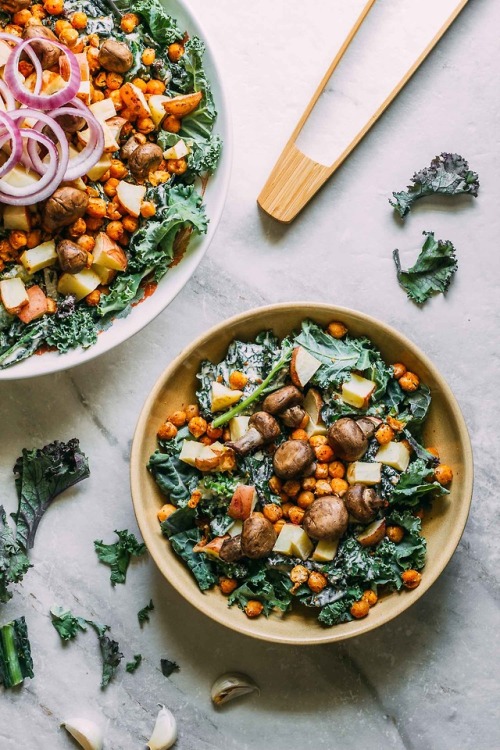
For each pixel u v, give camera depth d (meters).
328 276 0.83
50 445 0.81
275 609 0.78
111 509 0.83
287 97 0.83
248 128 0.83
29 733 0.82
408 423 0.79
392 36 0.83
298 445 0.76
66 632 0.82
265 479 0.78
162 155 0.77
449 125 0.83
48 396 0.83
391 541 0.78
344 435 0.76
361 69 0.83
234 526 0.78
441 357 0.83
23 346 0.77
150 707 0.83
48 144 0.73
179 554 0.78
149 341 0.83
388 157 0.83
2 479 0.83
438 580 0.83
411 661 0.83
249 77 0.83
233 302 0.83
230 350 0.79
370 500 0.76
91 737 0.81
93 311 0.78
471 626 0.82
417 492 0.77
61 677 0.83
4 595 0.81
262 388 0.78
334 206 0.83
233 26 0.83
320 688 0.83
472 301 0.83
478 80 0.83
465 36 0.83
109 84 0.77
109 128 0.76
